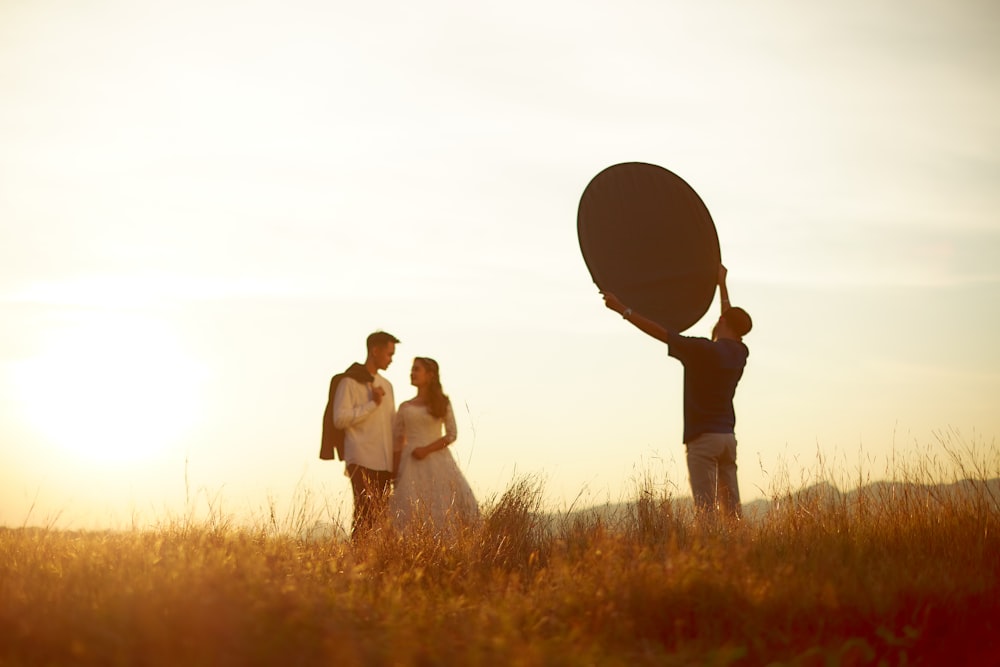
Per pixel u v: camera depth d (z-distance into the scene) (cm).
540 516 691
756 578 468
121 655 330
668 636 421
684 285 827
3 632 355
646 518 664
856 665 385
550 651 374
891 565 508
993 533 579
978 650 401
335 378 866
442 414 864
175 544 582
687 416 748
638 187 833
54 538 618
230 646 345
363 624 423
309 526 669
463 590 544
